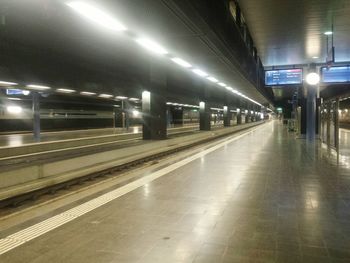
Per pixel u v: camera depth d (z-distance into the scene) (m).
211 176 9.16
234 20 11.95
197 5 6.92
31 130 32.66
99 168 9.95
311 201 6.42
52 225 5.06
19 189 6.91
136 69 15.76
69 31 10.71
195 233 4.66
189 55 10.85
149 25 7.23
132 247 4.19
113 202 6.39
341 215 5.50
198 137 22.28
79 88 13.24
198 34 8.12
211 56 11.01
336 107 13.20
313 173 9.53
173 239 4.45
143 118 16.22
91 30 10.55
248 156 13.71
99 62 14.30
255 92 25.62
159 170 10.25
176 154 15.61
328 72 20.00
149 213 5.65
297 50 16.47
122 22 6.93
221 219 5.30
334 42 14.55
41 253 4.03
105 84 15.02
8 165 11.77
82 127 41.06
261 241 4.36
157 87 16.05
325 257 3.87
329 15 10.58
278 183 8.14
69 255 3.97
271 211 5.74
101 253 4.02
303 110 25.86
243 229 4.82
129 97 18.78
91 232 4.74
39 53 10.87
